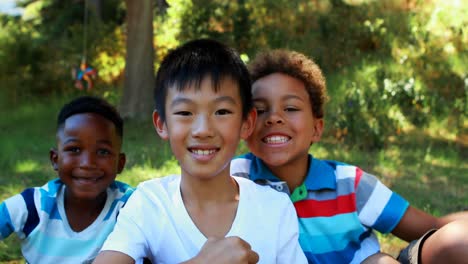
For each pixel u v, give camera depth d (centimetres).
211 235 181
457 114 812
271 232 185
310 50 1013
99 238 225
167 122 179
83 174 220
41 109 931
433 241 198
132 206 185
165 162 568
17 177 525
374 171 570
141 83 870
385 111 750
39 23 1409
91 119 224
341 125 692
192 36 1113
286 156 215
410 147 688
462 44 967
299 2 1123
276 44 1057
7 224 221
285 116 215
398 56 968
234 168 234
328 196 221
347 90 788
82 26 1247
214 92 173
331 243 216
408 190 502
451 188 518
